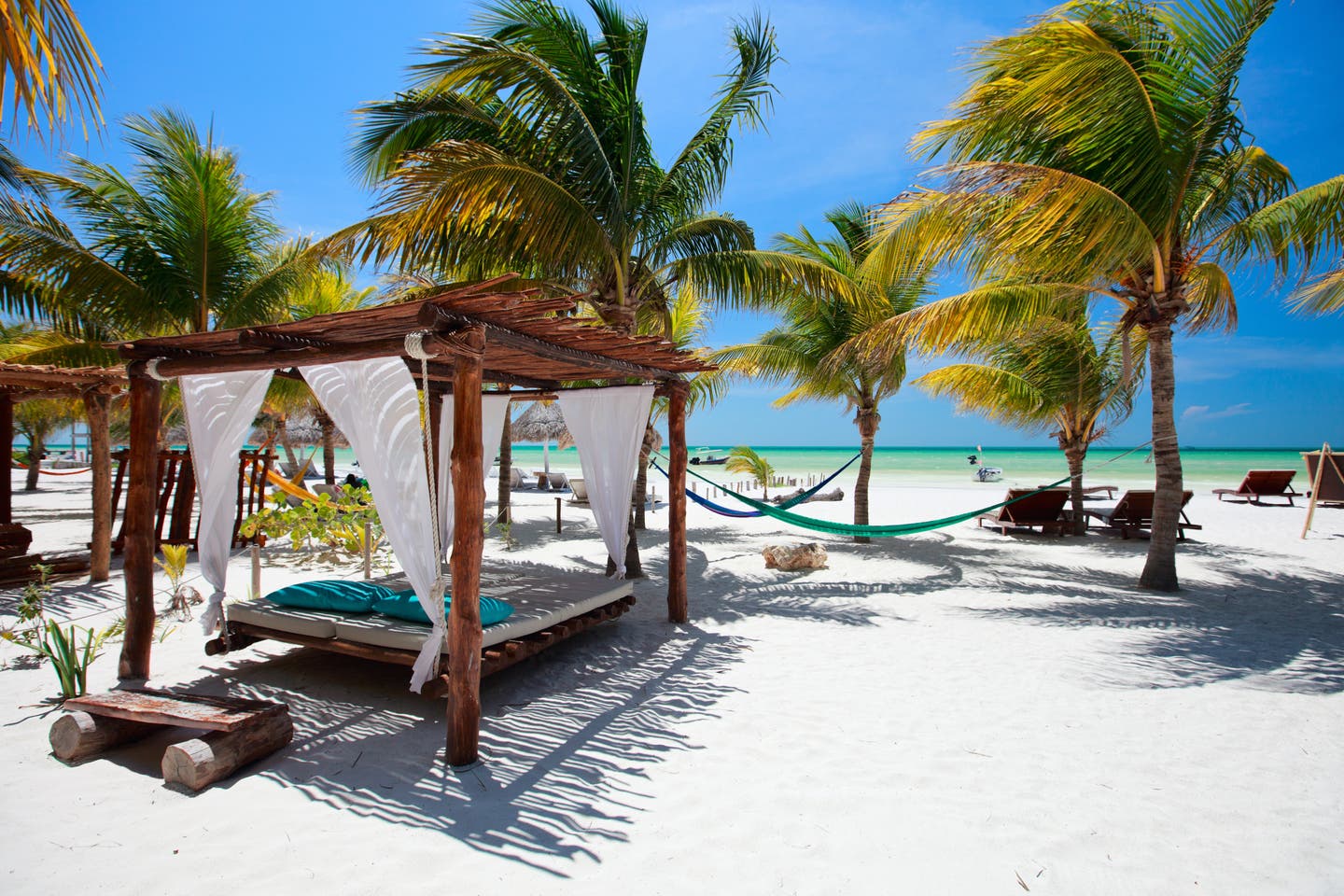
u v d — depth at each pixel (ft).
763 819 9.02
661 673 15.14
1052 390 37.47
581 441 19.71
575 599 16.44
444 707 12.90
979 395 38.83
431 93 22.88
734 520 47.78
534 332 12.80
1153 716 12.64
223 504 14.52
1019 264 22.54
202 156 31.17
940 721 12.42
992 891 7.52
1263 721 12.41
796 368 36.09
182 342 13.10
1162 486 24.21
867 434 37.78
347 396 12.10
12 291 28.60
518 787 9.92
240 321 33.09
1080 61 19.06
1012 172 19.86
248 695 13.38
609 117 24.02
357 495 29.12
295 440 81.82
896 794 9.68
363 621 13.93
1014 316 24.82
